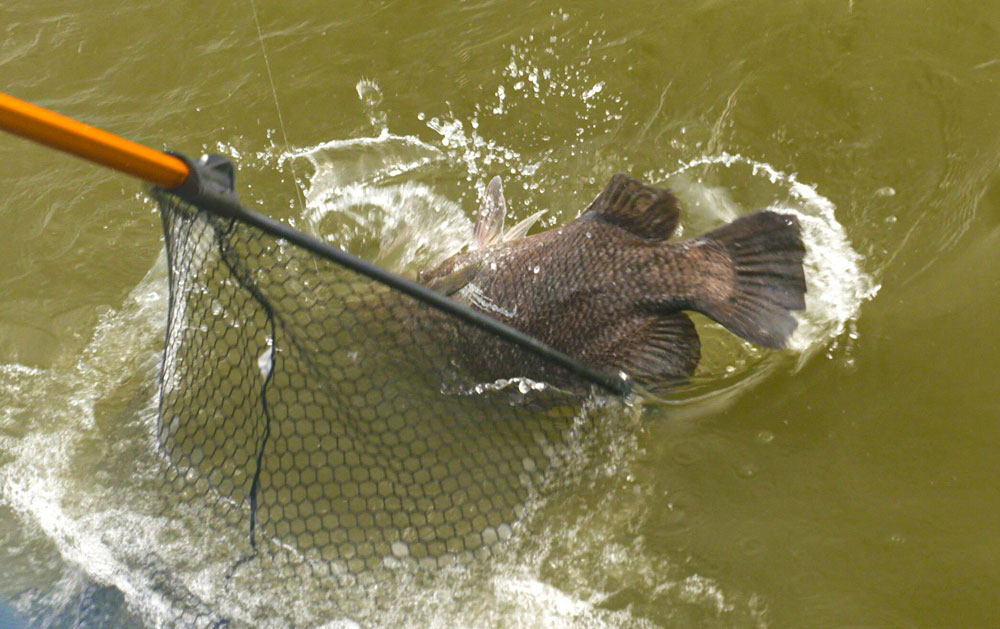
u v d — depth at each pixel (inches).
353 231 181.6
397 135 196.2
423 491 130.0
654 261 138.5
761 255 136.8
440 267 146.3
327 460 130.4
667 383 140.9
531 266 139.3
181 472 137.8
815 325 151.2
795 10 197.2
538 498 132.9
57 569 133.3
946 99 178.4
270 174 192.7
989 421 135.3
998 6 187.9
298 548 128.3
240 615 125.1
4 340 170.9
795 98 185.0
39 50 221.8
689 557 127.3
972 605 117.3
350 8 220.5
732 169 179.2
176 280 118.3
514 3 214.2
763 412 142.6
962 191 165.5
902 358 144.9
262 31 219.1
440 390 135.0
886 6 193.0
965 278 152.9
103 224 189.6
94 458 148.1
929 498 128.7
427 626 123.5
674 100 191.2
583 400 139.6
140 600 127.9
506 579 126.4
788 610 120.6
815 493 132.0
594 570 127.3
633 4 207.5
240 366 134.7
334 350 130.8
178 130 201.2
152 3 228.8
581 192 182.7
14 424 157.3
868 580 121.7
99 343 168.6
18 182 198.2
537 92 197.8
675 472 136.6
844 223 166.6
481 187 186.4
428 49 209.2
